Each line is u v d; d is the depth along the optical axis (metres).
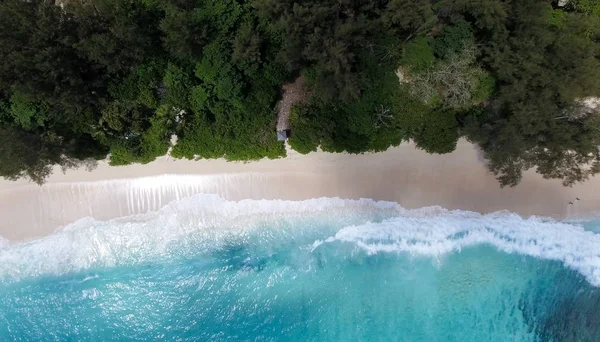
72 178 21.45
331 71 18.20
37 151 18.83
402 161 21.28
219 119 19.86
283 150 20.77
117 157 20.52
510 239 21.52
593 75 17.86
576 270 21.34
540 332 21.45
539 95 18.45
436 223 21.58
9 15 17.00
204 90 19.03
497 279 21.62
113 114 18.97
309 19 17.28
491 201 21.53
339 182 21.56
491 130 19.31
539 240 21.39
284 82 20.42
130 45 17.84
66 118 19.11
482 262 21.64
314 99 19.88
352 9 18.80
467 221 21.53
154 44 18.98
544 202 21.42
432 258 21.70
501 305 21.58
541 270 21.48
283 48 18.61
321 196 21.66
